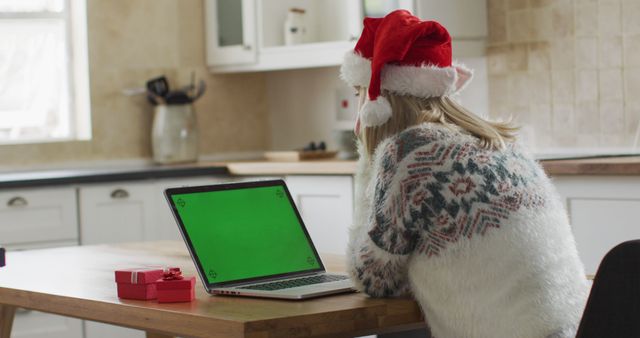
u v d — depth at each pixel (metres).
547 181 1.85
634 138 3.97
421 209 1.74
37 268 2.44
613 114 4.03
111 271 2.33
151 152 5.07
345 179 4.12
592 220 3.30
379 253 1.78
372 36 1.93
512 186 1.75
